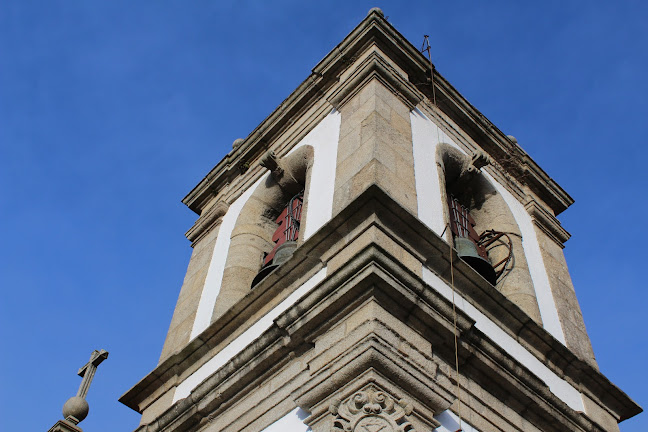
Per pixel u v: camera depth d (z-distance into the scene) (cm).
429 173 1223
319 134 1362
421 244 1016
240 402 1012
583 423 1069
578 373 1159
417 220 1005
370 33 1383
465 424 893
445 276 1035
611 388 1179
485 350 966
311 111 1452
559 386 1120
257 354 1009
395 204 990
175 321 1375
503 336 1077
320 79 1450
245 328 1116
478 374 962
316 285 942
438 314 925
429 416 832
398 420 791
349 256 973
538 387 1013
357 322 879
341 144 1233
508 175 1530
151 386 1227
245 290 1315
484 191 1433
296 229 1335
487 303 1077
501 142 1535
